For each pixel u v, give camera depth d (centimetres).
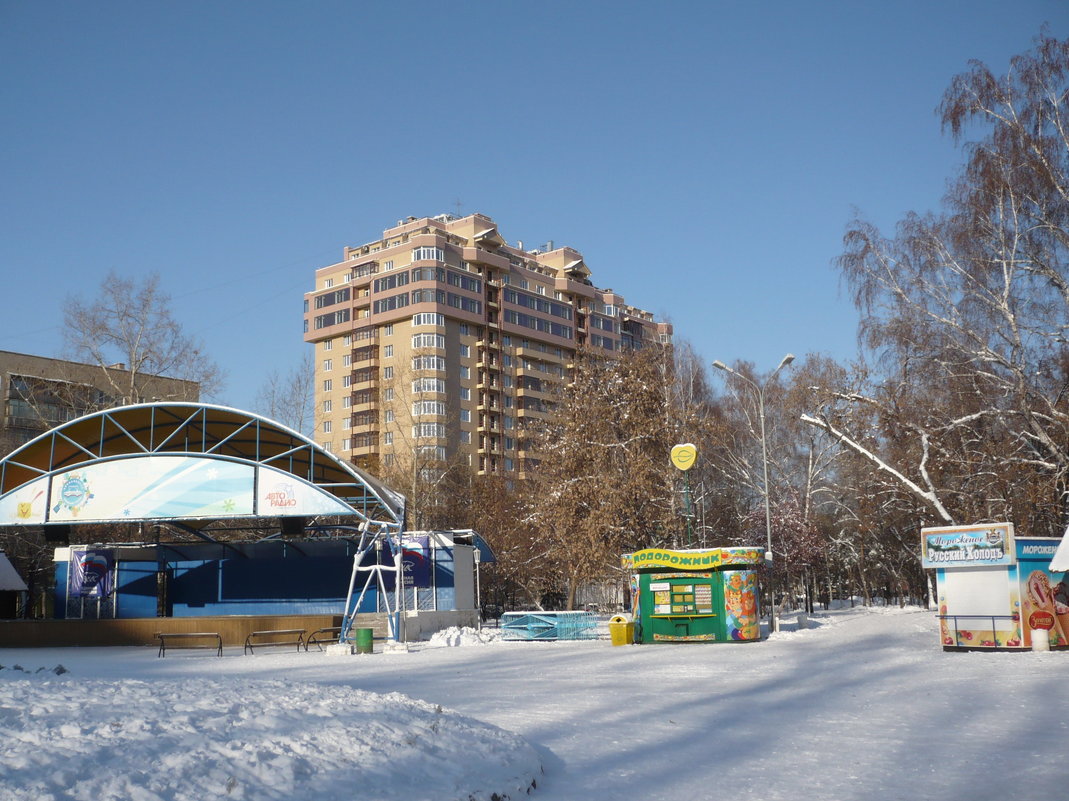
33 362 6856
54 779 624
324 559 4088
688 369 5638
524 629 3384
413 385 9362
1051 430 3142
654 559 3089
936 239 3316
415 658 2669
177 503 3359
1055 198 3128
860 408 3612
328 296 11175
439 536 3900
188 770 687
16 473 3628
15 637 3678
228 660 2698
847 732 1135
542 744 1080
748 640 2992
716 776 895
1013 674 1719
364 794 719
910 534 6397
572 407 4641
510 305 11194
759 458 6059
